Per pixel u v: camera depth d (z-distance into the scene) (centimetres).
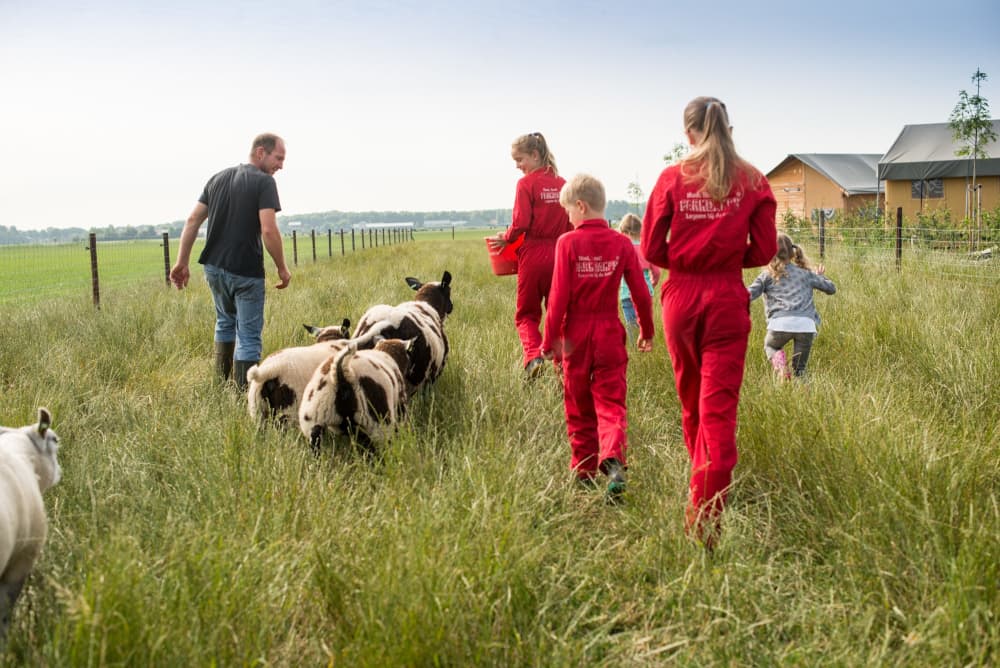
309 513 361
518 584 302
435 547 304
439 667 260
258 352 638
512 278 1560
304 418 446
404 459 429
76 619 240
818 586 324
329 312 1011
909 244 1532
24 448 304
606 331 421
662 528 355
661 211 362
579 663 273
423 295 671
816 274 635
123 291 1238
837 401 457
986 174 3100
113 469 412
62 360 644
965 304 813
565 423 515
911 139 3422
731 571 318
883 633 288
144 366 678
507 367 622
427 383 589
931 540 320
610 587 324
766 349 645
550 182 610
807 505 379
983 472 381
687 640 282
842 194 4247
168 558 302
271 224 621
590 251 412
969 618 269
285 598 290
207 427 469
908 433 416
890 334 694
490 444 429
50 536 340
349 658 260
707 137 353
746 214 353
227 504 364
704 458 363
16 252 4156
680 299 366
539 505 381
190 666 243
